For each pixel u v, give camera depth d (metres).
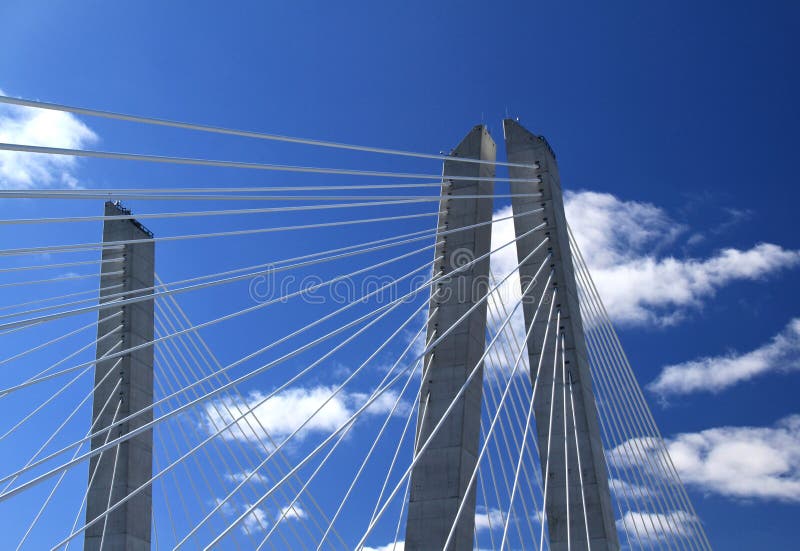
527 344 20.91
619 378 24.33
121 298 25.95
